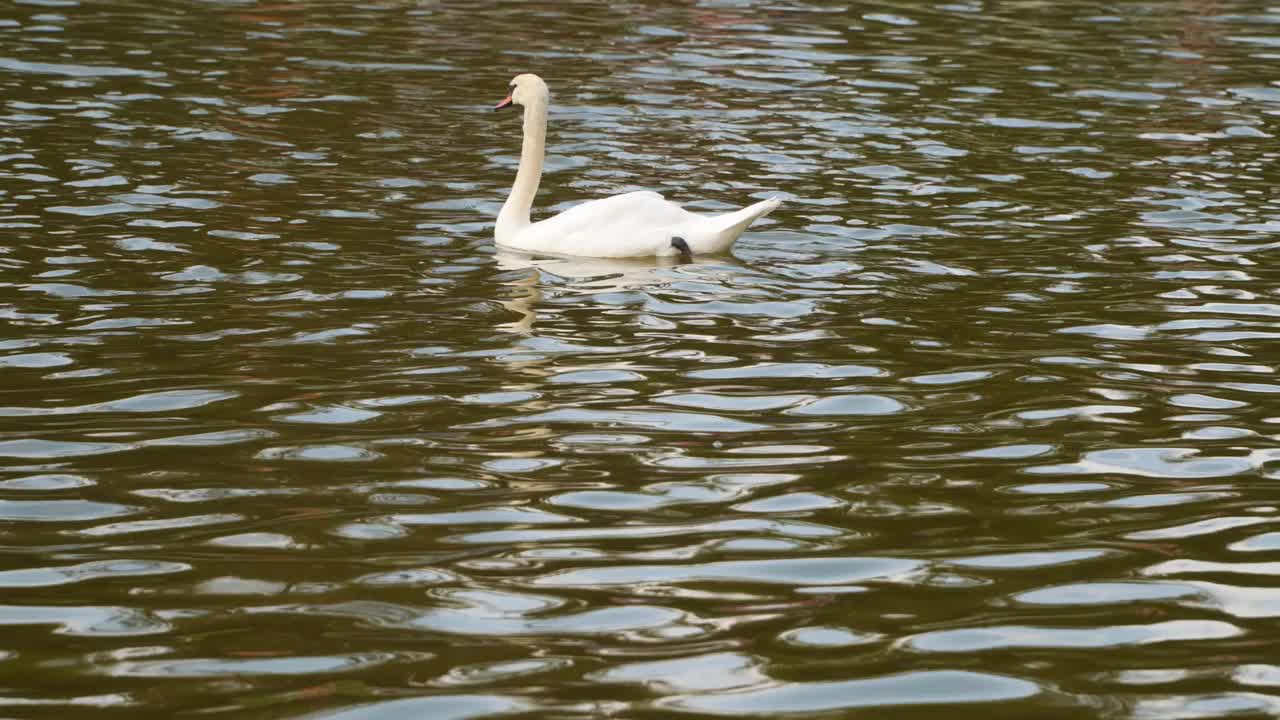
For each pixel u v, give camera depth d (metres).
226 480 11.53
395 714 8.22
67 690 8.44
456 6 37.75
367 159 23.25
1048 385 14.20
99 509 10.98
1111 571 10.23
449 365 14.34
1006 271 18.33
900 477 11.88
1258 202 22.20
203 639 9.06
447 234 19.39
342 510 11.01
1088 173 23.83
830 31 36.16
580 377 14.10
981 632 9.33
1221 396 13.98
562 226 18.66
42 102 26.00
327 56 31.06
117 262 17.55
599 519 10.95
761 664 8.86
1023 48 34.66
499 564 10.17
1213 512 11.28
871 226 20.41
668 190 22.16
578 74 30.45
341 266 17.72
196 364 14.20
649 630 9.27
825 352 15.05
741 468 11.98
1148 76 31.84
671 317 16.09
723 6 39.16
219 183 21.42
